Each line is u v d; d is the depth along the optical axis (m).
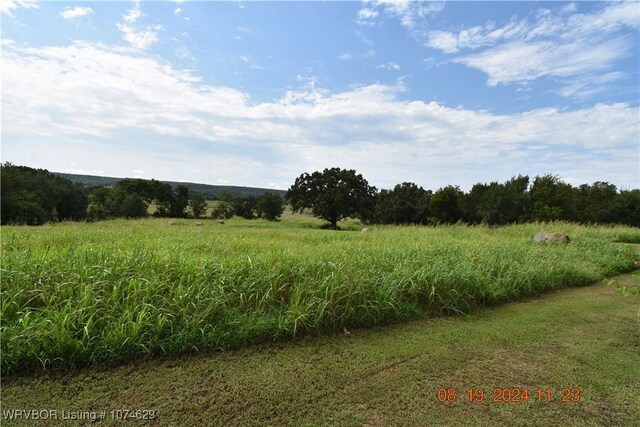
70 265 3.58
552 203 22.45
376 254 5.63
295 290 3.83
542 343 3.47
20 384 2.42
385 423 2.15
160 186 54.62
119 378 2.55
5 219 24.72
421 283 4.56
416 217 39.81
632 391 2.61
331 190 39.88
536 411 2.32
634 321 4.18
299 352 3.10
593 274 6.58
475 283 4.82
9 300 2.98
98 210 39.00
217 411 2.22
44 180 35.69
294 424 2.12
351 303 3.89
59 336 2.62
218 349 3.05
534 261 6.45
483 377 2.77
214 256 4.60
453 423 2.16
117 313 3.02
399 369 2.86
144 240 6.49
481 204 25.45
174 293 3.40
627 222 27.80
